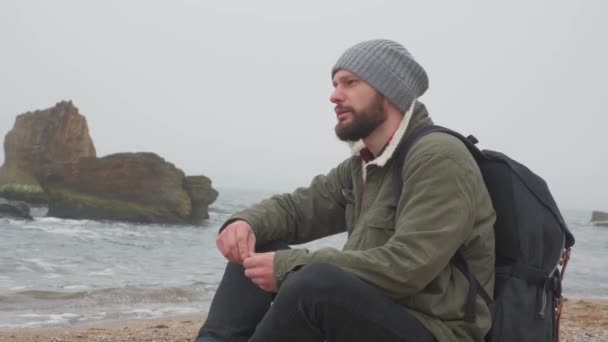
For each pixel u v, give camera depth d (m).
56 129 47.47
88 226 34.28
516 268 2.29
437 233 2.12
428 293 2.20
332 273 2.06
